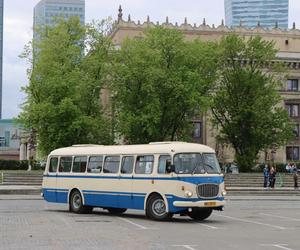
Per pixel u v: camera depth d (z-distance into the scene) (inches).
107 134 2352.4
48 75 2281.0
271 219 960.9
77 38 2390.5
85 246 565.0
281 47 3718.0
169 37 2397.9
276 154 3555.6
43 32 2384.4
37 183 2118.6
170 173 884.6
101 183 1008.2
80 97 2252.7
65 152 1106.1
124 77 2316.7
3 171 2269.9
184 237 666.2
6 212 1042.1
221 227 805.9
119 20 3496.6
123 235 676.7
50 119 2242.9
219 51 2588.6
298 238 668.7
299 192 1921.8
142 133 2362.2
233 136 2758.4
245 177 2285.9
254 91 2731.3
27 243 584.7
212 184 887.7
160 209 898.7
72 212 1064.8
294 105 3641.7
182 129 2513.5
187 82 2326.5
